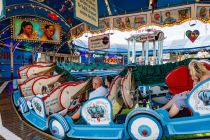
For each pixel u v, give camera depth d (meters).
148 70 4.96
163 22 8.94
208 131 3.86
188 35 8.93
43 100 5.70
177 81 4.50
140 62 9.26
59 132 5.05
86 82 5.96
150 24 9.20
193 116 4.02
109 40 10.38
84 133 4.76
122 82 4.84
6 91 11.89
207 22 8.29
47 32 14.68
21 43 18.98
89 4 8.16
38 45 19.48
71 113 5.54
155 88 5.12
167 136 4.10
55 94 5.73
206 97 3.93
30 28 14.04
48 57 19.69
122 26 9.95
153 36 8.34
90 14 8.25
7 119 6.71
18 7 11.16
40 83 7.35
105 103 4.61
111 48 11.52
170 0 8.68
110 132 4.54
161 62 8.76
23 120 6.52
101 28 10.62
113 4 9.69
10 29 14.93
